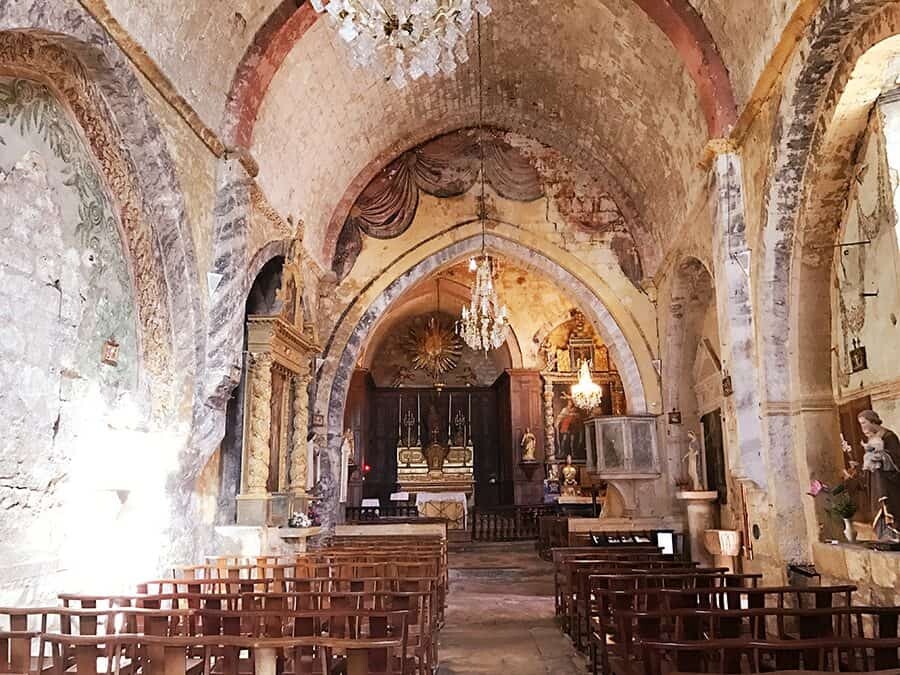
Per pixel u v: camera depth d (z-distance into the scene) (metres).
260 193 11.08
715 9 9.55
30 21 6.06
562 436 22.86
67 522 7.33
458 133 17.06
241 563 10.02
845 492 8.13
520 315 22.34
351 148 15.03
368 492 24.44
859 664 5.21
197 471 9.44
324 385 15.58
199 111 9.49
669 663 4.42
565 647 8.12
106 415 8.03
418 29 6.74
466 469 23.97
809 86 7.45
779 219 8.45
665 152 13.23
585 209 16.70
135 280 8.60
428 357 25.53
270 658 3.92
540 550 17.02
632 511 15.31
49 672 4.69
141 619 5.18
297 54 11.28
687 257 13.05
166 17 8.34
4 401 6.42
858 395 7.90
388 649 4.45
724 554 11.09
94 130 7.61
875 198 7.35
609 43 12.37
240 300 10.09
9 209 6.54
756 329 9.09
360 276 16.20
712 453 14.24
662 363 15.57
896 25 6.19
